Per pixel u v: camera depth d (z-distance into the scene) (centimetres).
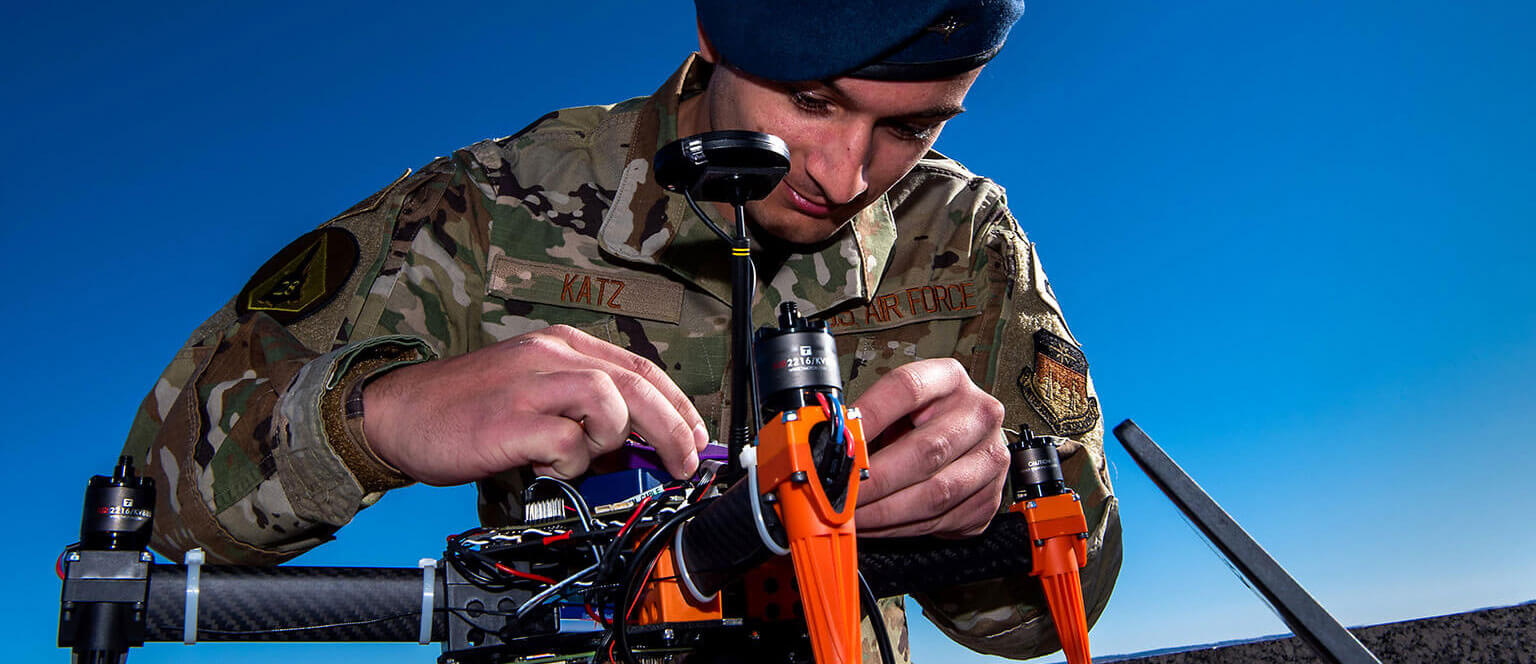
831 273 171
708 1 124
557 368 96
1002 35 121
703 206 166
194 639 81
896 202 188
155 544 118
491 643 88
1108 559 151
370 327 147
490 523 165
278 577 84
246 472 109
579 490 97
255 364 123
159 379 134
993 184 196
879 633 85
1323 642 87
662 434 94
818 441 64
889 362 174
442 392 99
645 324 167
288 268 151
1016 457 109
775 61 117
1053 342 166
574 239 169
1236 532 93
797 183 134
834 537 64
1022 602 157
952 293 177
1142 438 101
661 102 171
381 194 163
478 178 170
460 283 162
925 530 99
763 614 91
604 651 80
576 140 178
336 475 105
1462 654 182
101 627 77
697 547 78
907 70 117
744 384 85
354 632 86
